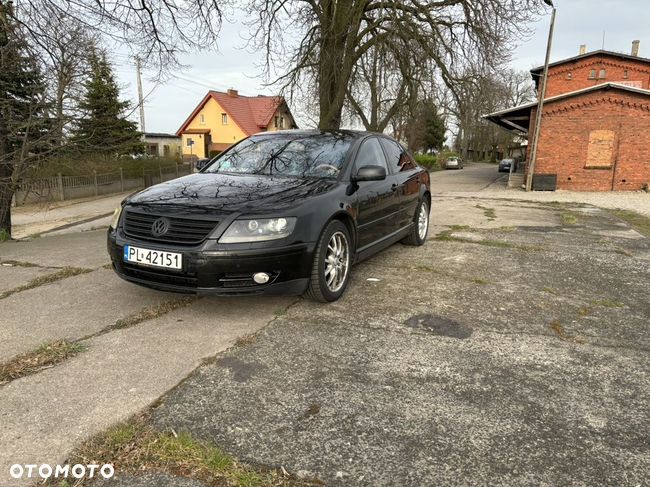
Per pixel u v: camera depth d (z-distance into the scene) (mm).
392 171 5430
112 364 2826
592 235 7516
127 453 2023
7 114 8773
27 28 8469
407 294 4219
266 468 1949
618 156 18344
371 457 2025
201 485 1843
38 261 5387
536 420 2322
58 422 2242
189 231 3350
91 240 6914
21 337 3230
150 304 3881
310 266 3592
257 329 3367
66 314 3662
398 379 2691
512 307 3939
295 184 3986
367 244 4594
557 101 18672
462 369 2826
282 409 2373
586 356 3045
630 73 30875
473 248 6254
